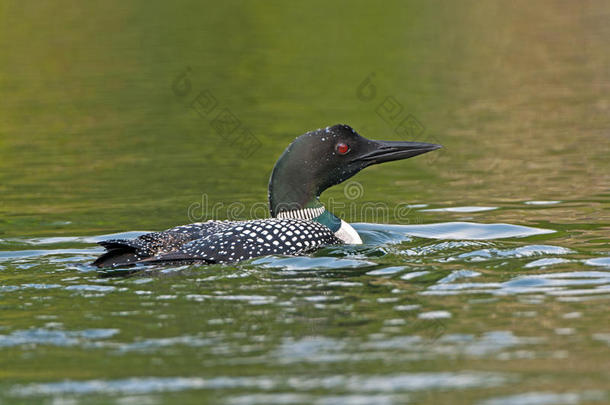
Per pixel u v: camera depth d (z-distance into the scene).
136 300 7.87
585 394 5.74
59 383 6.09
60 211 12.66
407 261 9.16
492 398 5.71
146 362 6.43
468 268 8.81
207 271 8.71
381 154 10.77
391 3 34.19
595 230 10.88
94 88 22.66
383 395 5.78
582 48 27.34
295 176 10.55
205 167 15.58
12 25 30.20
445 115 19.75
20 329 7.18
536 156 15.98
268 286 8.20
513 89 22.47
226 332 7.00
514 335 6.82
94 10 32.75
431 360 6.36
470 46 27.70
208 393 5.86
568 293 7.89
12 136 18.11
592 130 17.98
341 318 7.29
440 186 14.26
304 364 6.33
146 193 13.79
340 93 21.95
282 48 27.45
